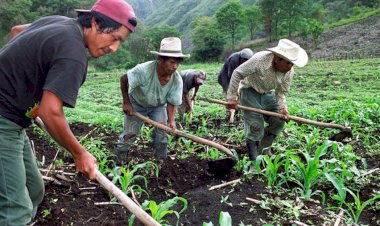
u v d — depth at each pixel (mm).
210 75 24391
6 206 2973
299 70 23156
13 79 2873
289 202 4586
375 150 6312
